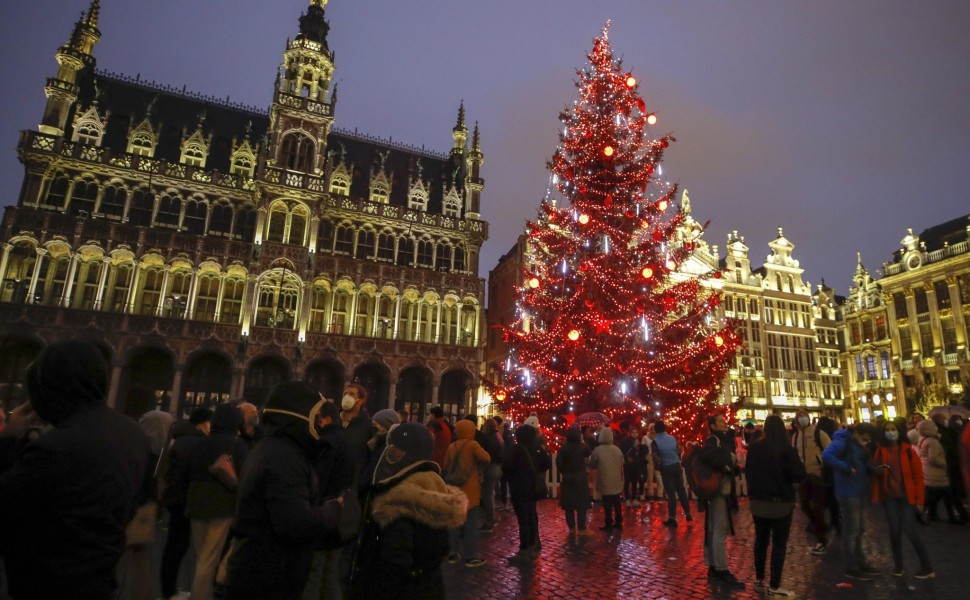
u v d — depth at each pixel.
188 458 5.88
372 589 3.42
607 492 11.34
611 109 20.78
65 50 35.41
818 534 9.20
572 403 19.80
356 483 5.11
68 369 2.68
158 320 31.98
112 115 37.34
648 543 10.05
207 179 36.56
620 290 18.61
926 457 11.62
